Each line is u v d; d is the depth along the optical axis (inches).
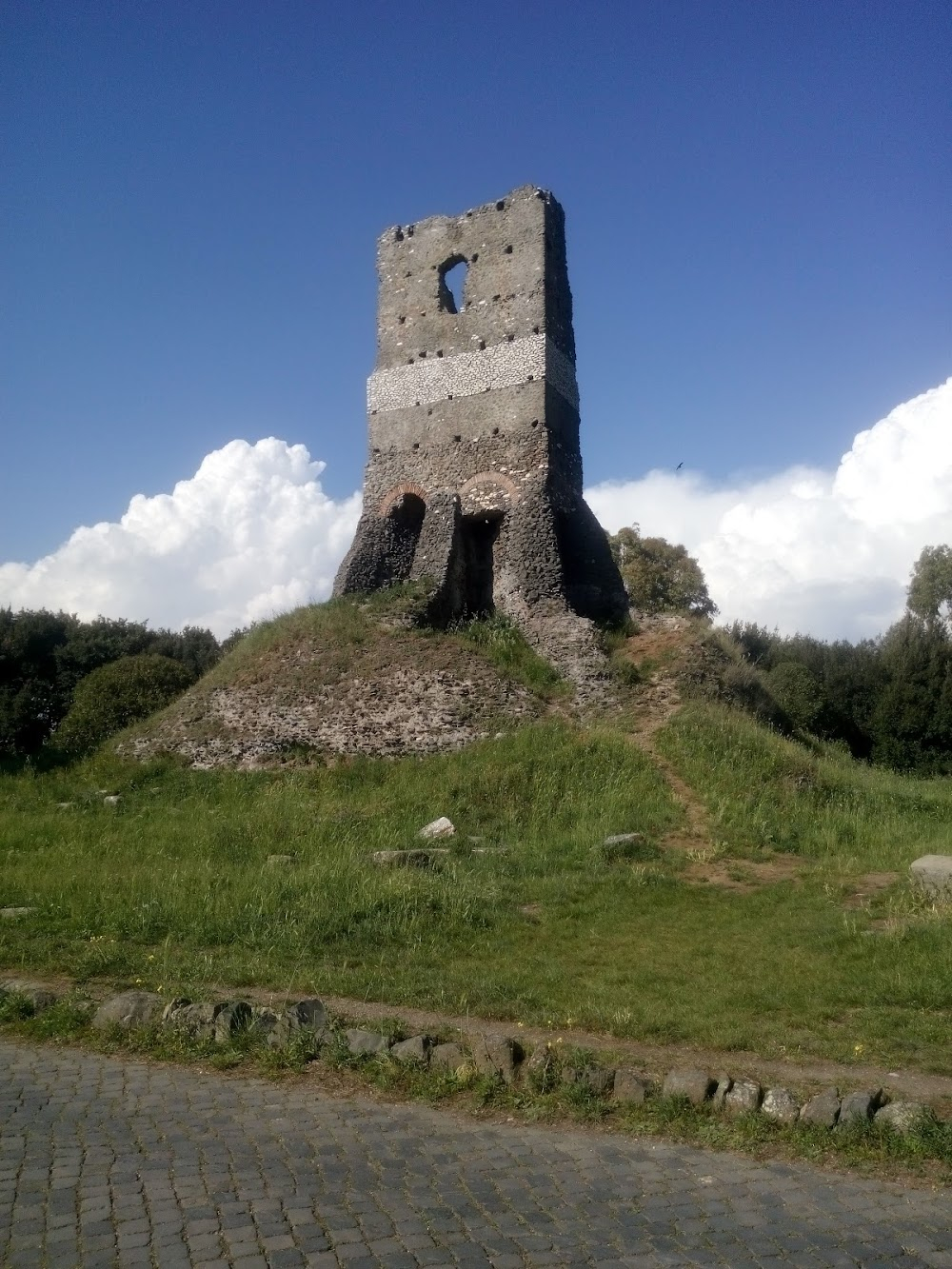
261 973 346.9
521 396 1039.6
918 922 406.6
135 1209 197.3
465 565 1051.9
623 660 887.7
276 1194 204.1
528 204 1077.1
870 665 1530.5
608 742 741.9
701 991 333.1
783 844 585.3
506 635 936.3
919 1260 181.5
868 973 348.8
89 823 666.2
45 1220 192.7
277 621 1010.1
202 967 353.4
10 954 370.9
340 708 849.5
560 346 1080.8
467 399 1064.8
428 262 1117.7
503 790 688.4
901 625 1654.8
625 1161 220.2
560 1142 229.8
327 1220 193.5
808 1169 216.7
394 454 1088.2
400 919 419.8
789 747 777.6
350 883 462.9
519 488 1021.2
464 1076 258.7
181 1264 177.6
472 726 817.5
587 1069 255.3
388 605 962.7
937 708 1371.8
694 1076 247.6
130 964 360.2
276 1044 284.5
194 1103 251.8
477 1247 184.5
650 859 549.6
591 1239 188.1
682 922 432.8
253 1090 260.8
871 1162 217.9
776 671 1440.7
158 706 1074.1
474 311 1083.3
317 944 389.7
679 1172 215.5
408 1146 227.1
